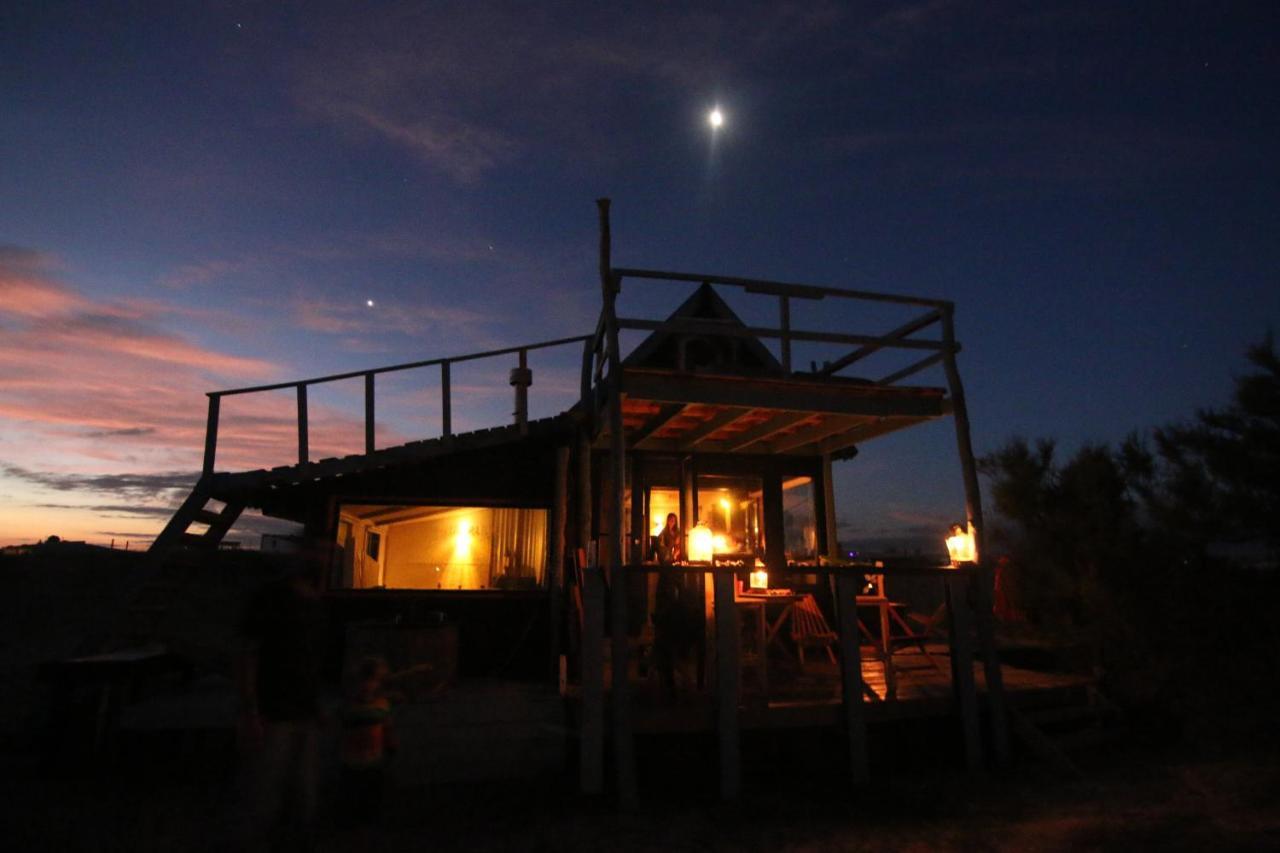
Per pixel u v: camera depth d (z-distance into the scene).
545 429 10.13
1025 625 11.12
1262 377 9.19
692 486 10.58
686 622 7.24
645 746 6.43
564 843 5.06
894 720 7.04
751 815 5.74
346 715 5.34
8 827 5.09
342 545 10.29
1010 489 10.97
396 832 5.12
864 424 9.91
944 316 8.19
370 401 9.81
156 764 6.33
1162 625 9.63
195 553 8.62
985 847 5.09
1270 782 6.45
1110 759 7.39
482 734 6.52
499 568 10.32
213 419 9.40
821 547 10.89
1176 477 9.80
